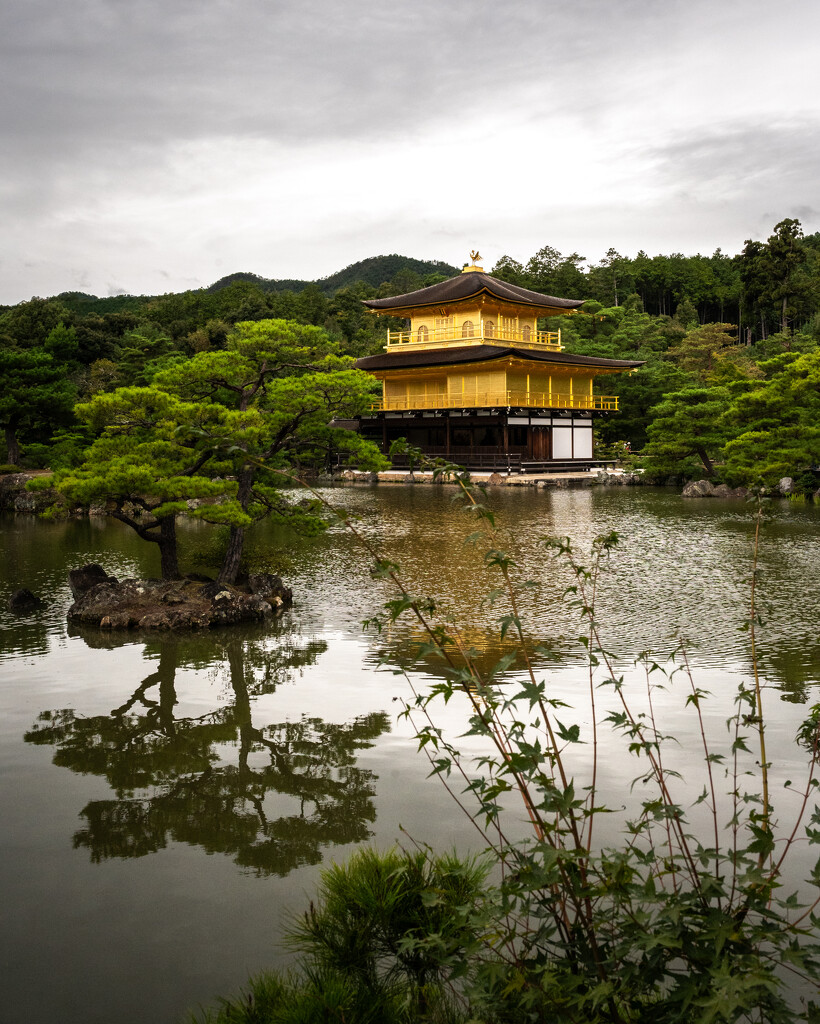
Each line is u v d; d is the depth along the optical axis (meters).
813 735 4.87
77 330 85.25
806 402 46.53
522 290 78.00
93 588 19.86
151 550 30.56
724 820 8.66
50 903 7.57
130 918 7.29
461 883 5.81
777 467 43.91
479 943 4.38
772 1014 3.54
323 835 8.75
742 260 122.81
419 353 72.12
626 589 21.64
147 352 86.69
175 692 13.82
